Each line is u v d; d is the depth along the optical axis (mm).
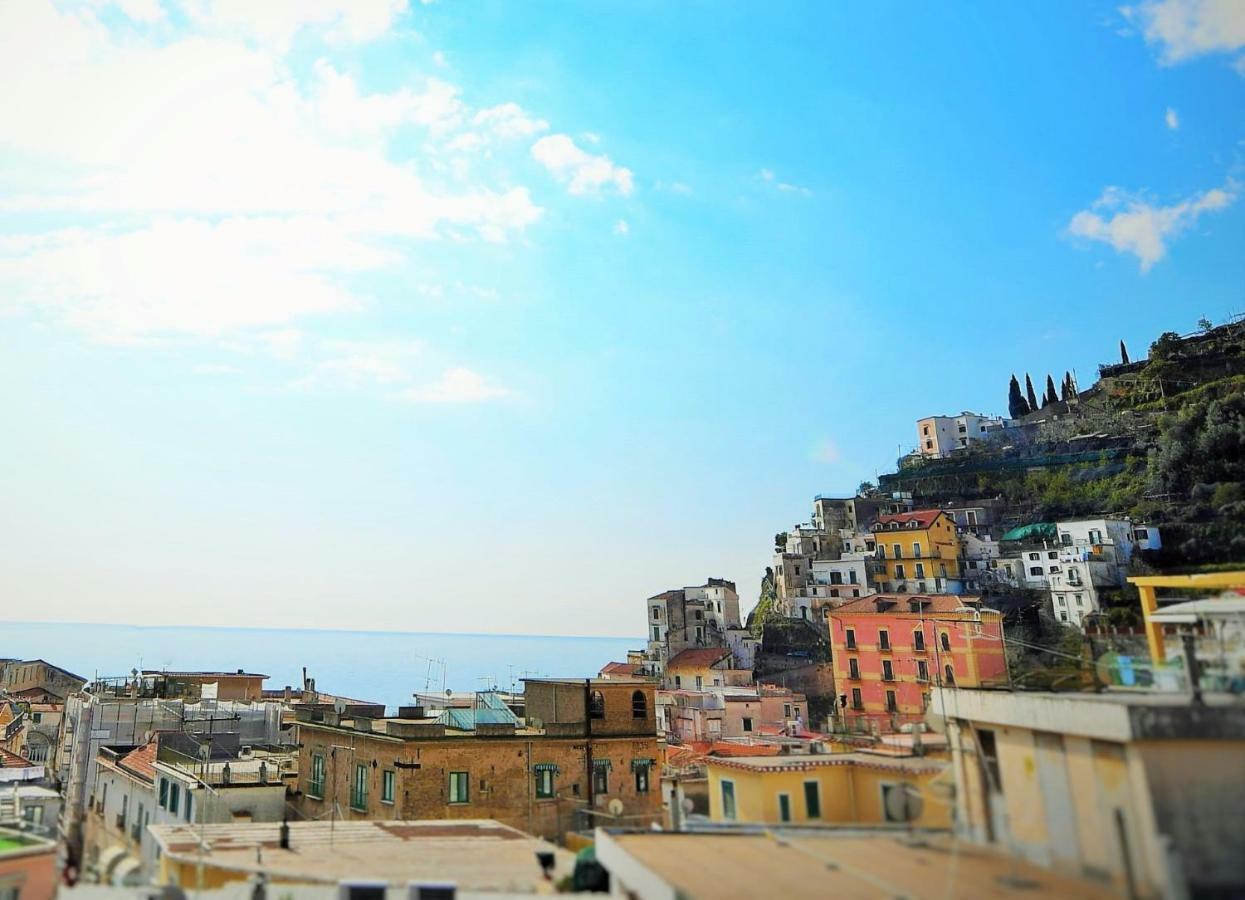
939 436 179375
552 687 48094
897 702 92188
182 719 62219
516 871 23625
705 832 18938
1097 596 105062
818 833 18500
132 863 24500
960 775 19500
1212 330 158375
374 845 27453
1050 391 188750
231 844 27219
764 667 128500
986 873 14844
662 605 146000
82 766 58969
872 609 98250
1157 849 13031
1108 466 144250
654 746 46781
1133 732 13680
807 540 149375
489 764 42562
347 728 45906
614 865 17406
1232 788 13398
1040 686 24375
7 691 109312
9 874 18219
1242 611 21984
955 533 129375
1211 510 118438
